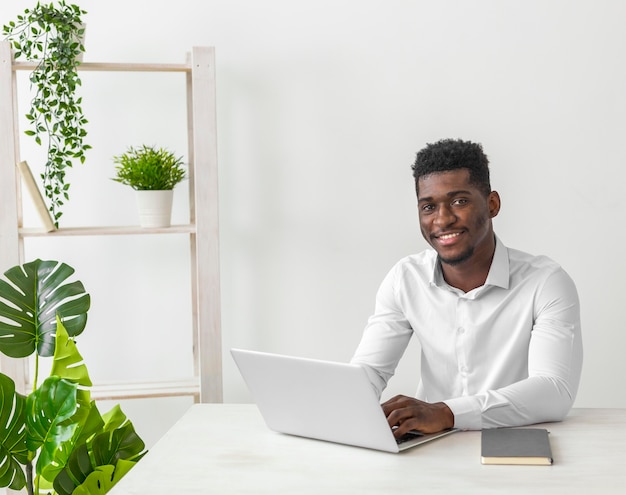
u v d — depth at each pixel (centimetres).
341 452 171
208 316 301
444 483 151
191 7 325
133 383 316
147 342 334
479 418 184
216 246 300
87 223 328
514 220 338
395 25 330
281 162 332
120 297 332
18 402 241
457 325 224
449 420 182
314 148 333
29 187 288
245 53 328
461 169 209
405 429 176
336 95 331
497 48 333
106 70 305
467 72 333
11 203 288
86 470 232
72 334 262
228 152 331
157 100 327
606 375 343
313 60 330
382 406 184
